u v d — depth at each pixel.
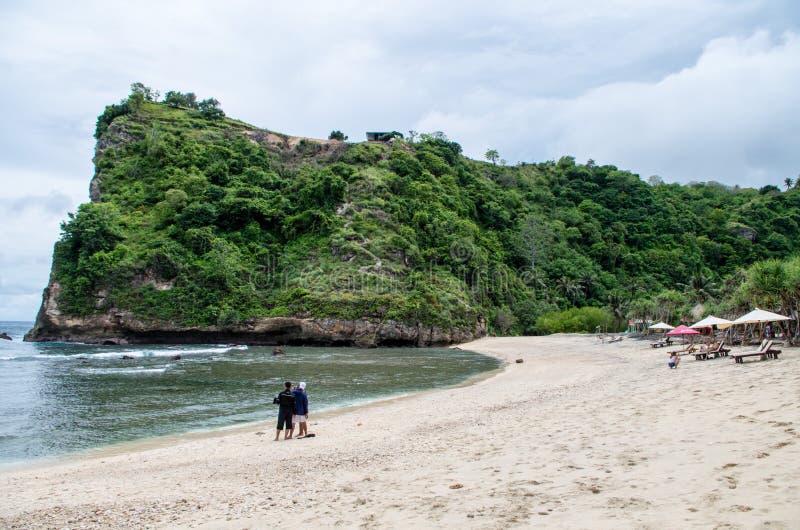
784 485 7.01
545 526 6.69
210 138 127.19
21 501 11.12
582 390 23.58
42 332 83.56
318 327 78.94
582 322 100.94
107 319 81.12
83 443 18.14
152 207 100.44
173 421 21.98
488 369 43.50
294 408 17.97
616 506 7.16
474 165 172.62
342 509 8.75
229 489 11.23
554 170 190.00
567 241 138.88
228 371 41.34
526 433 14.25
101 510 10.09
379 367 45.59
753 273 38.06
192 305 83.00
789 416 11.20
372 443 15.80
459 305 89.88
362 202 105.62
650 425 12.77
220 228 97.94
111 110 129.50
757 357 28.03
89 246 85.75
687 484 7.71
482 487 9.15
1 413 23.59
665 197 174.12
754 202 168.25
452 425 17.69
